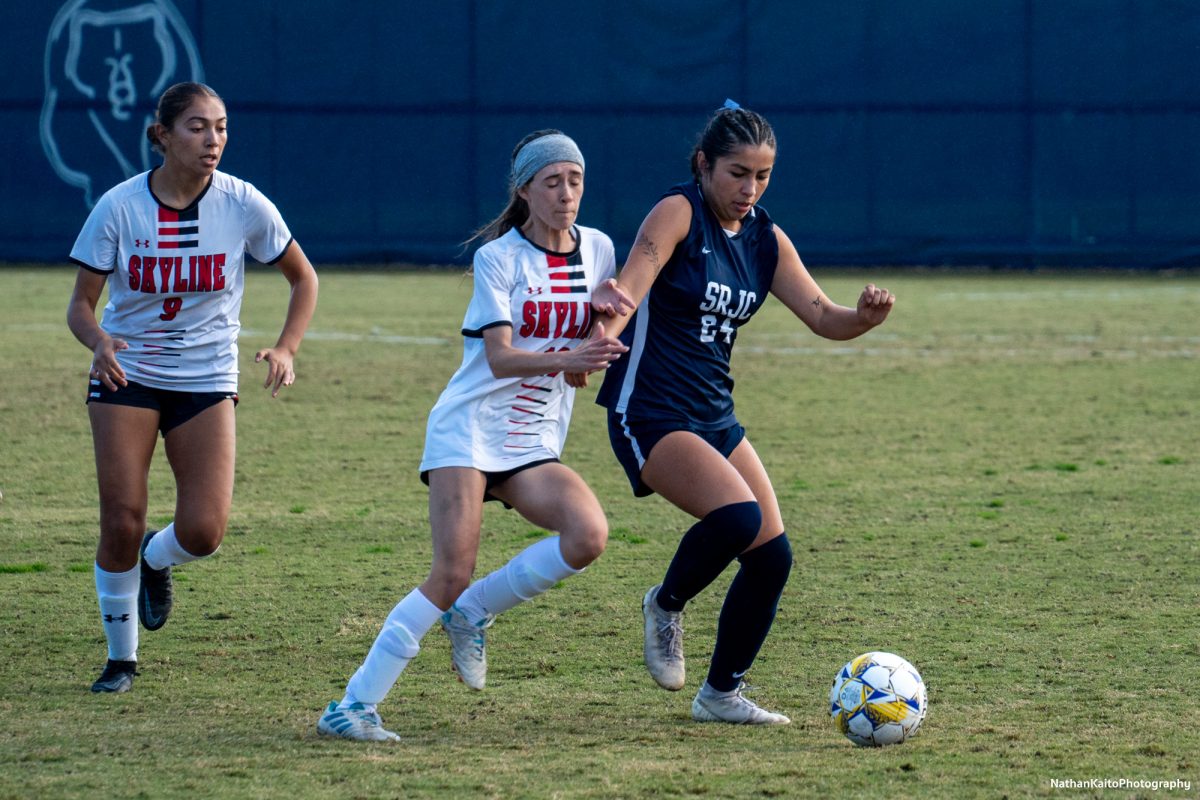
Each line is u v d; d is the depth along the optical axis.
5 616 22.11
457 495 16.28
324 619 22.08
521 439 16.70
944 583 24.17
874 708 15.99
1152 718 17.02
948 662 19.66
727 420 17.64
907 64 81.50
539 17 81.38
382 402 44.44
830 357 54.91
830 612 22.38
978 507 30.44
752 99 81.94
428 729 16.84
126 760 15.34
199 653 20.25
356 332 59.97
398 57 81.94
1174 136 81.56
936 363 53.19
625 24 81.19
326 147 82.62
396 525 28.91
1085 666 19.36
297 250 19.34
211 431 18.75
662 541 27.59
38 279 76.38
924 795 14.24
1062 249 82.50
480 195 83.06
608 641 20.95
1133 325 63.06
